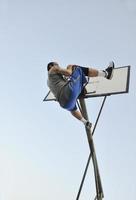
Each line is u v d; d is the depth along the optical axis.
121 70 3.09
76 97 2.60
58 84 2.58
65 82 2.60
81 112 2.85
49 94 3.19
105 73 2.74
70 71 2.58
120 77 3.03
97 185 2.84
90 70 2.67
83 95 2.89
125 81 2.97
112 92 2.93
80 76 2.61
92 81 3.09
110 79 2.82
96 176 2.85
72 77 2.55
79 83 2.60
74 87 2.53
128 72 3.03
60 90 2.55
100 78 3.08
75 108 2.71
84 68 2.66
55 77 2.60
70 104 2.58
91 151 2.87
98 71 2.70
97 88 3.01
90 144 2.86
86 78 2.71
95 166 2.86
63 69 2.57
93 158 2.87
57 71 2.58
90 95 2.97
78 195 2.82
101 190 2.85
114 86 2.97
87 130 2.83
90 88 3.04
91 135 2.85
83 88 2.82
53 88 2.62
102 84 3.02
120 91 2.90
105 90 2.97
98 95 2.95
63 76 2.65
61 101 2.58
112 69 2.78
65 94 2.53
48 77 2.65
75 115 2.74
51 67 2.65
